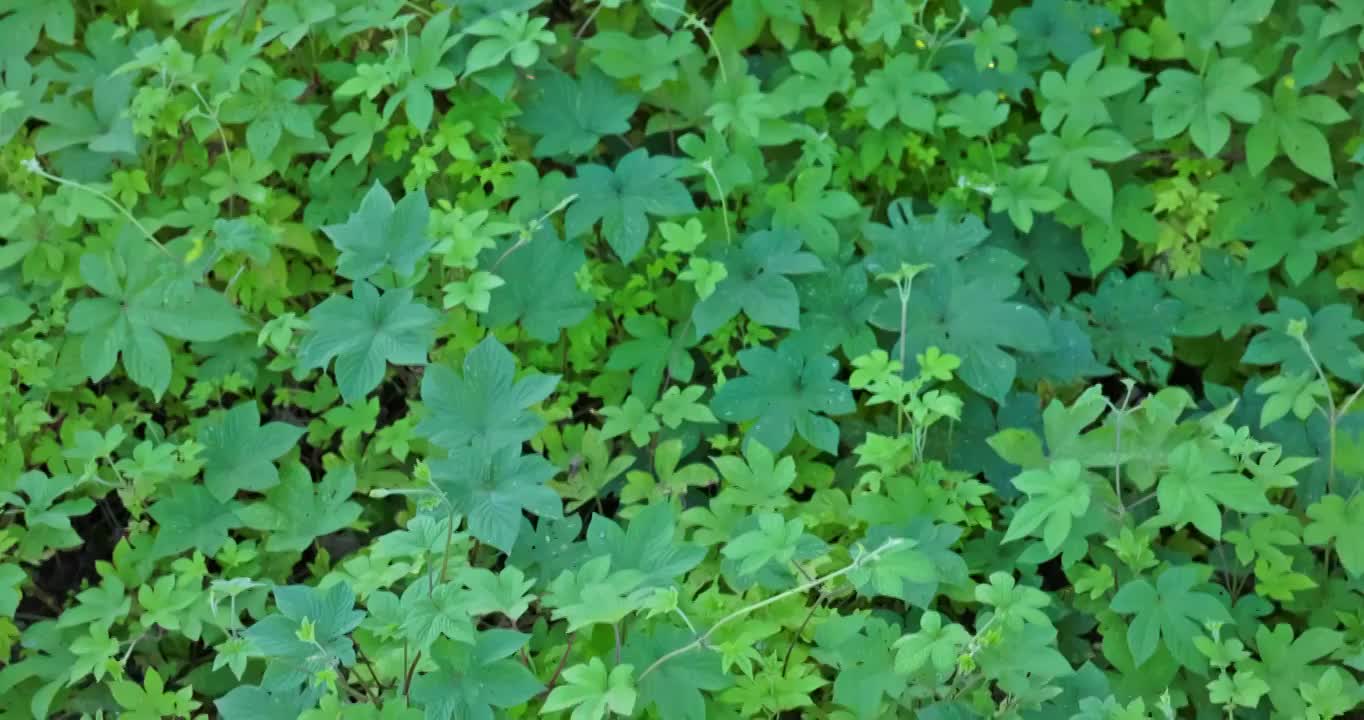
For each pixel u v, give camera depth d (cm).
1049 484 307
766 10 427
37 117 409
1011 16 433
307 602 275
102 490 375
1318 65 403
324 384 398
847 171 422
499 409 314
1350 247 418
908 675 302
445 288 345
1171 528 373
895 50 437
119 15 450
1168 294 418
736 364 400
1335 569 349
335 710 270
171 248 386
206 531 350
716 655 296
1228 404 383
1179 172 421
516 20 385
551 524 346
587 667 270
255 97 397
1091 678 308
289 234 400
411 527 297
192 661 360
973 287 376
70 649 326
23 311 381
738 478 338
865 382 347
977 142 423
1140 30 452
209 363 396
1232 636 326
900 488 338
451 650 277
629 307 397
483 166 417
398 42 406
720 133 402
